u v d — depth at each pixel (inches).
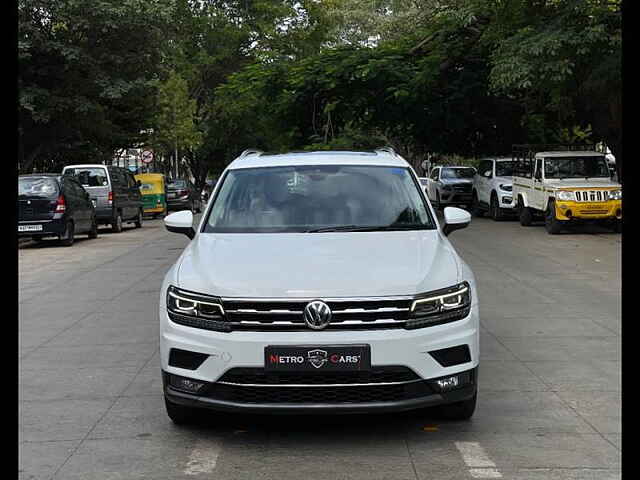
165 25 1269.7
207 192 2423.7
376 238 241.9
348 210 263.4
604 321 384.5
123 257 729.0
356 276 211.3
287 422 235.1
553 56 852.6
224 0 2137.1
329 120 1211.9
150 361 316.5
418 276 212.5
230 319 208.5
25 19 1176.8
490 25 981.2
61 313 431.8
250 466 200.2
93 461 205.9
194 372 210.7
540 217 1055.0
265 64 1257.4
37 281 569.9
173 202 1656.0
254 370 204.8
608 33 832.9
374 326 205.8
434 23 1182.3
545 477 190.5
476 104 1267.2
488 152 1421.0
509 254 678.5
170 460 205.8
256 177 280.1
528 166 975.0
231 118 2140.7
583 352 321.1
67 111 1277.1
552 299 448.1
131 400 261.7
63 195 847.7
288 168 284.2
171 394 215.3
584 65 889.5
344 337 203.3
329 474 193.6
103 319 410.9
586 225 965.2
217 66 2135.8
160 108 1663.4
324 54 1194.0
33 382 286.4
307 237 243.0
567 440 217.0
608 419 235.1
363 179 278.2
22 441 222.4
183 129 1897.1
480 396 260.4
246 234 250.4
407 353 204.4
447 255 230.8
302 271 214.2
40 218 834.8
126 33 1249.4
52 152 1434.5
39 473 198.1
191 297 213.6
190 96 2172.7
